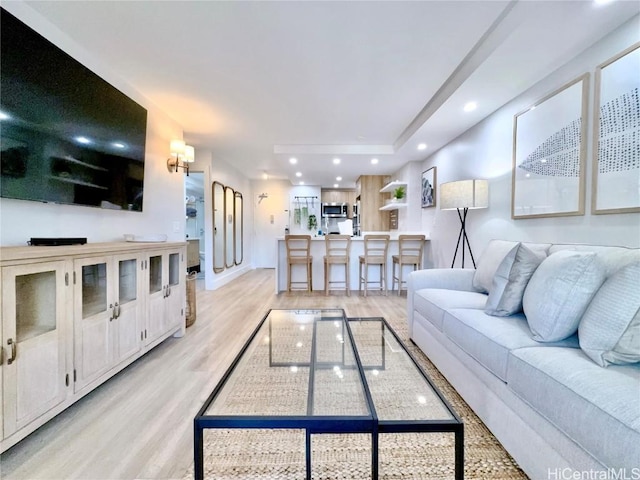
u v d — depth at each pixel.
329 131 4.13
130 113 2.63
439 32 2.05
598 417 0.90
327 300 4.43
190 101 3.14
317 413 1.47
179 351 2.55
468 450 1.39
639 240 1.70
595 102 1.95
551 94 2.32
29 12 1.81
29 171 1.72
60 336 1.54
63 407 1.55
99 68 2.39
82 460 1.32
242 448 1.42
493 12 1.87
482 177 3.36
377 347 2.38
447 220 4.30
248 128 3.98
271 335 2.55
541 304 1.44
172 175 3.61
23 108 1.68
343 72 2.58
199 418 1.10
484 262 2.54
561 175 2.23
